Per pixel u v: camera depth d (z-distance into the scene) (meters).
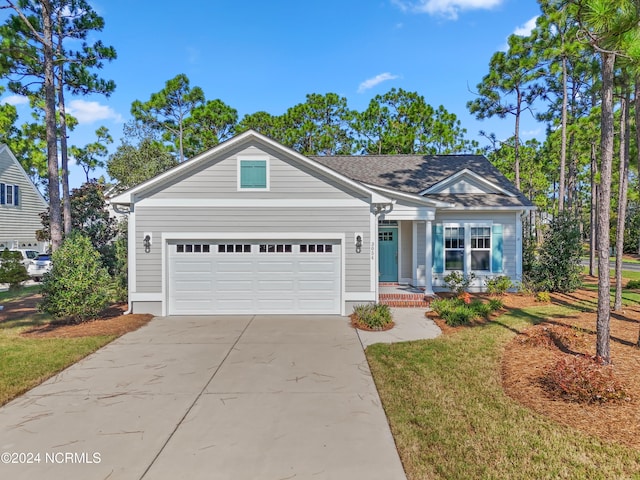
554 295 12.97
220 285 10.54
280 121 33.75
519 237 13.81
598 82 13.70
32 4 12.63
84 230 16.47
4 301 13.38
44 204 26.69
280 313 10.59
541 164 34.91
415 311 10.99
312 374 6.21
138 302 10.48
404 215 12.25
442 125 31.48
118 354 7.25
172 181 10.44
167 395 5.41
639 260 28.08
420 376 5.96
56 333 8.59
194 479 3.57
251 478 3.58
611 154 6.23
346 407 5.02
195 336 8.48
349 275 10.55
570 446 3.96
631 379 5.58
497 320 9.48
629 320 9.20
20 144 30.39
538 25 16.25
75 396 5.39
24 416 4.81
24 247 25.08
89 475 3.63
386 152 32.09
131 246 10.41
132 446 4.12
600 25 5.54
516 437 4.15
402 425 4.46
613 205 31.91
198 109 29.09
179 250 10.52
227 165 10.49
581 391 4.87
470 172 14.44
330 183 10.54
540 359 6.51
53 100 12.62
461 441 4.10
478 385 5.56
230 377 6.09
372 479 3.55
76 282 9.12
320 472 3.65
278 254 10.59
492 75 19.89
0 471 3.70
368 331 8.84
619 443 3.98
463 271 13.88
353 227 10.55
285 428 4.48
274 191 10.52
